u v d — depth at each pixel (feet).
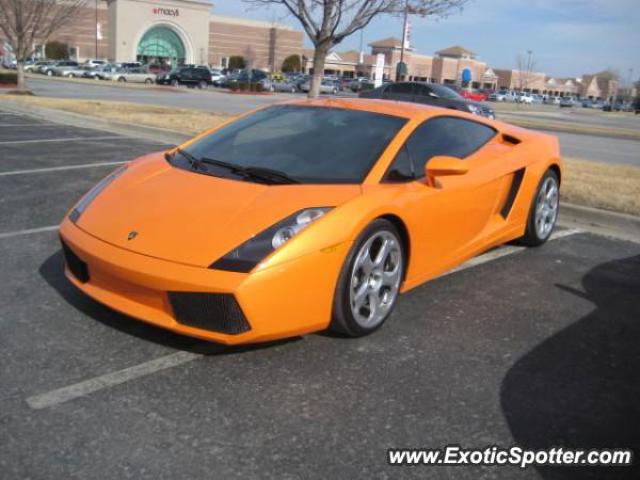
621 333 11.81
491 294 13.43
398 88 66.13
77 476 6.91
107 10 289.12
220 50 323.57
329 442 7.80
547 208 17.04
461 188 12.69
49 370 9.11
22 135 34.40
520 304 12.96
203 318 9.12
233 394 8.75
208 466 7.20
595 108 268.62
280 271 9.09
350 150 11.73
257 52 334.85
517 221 15.60
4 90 79.51
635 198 22.93
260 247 9.20
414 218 11.28
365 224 10.13
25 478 6.83
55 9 77.56
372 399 8.86
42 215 17.61
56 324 10.58
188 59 296.71
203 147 12.80
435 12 35.04
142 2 277.23
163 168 11.98
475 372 9.88
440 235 12.34
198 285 8.85
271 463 7.32
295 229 9.50
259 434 7.86
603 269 15.69
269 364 9.66
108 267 9.49
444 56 364.58
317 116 13.20
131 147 31.73
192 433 7.80
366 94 69.31
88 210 10.93
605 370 10.28
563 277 14.87
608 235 19.30
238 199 10.18
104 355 9.63
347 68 336.90
